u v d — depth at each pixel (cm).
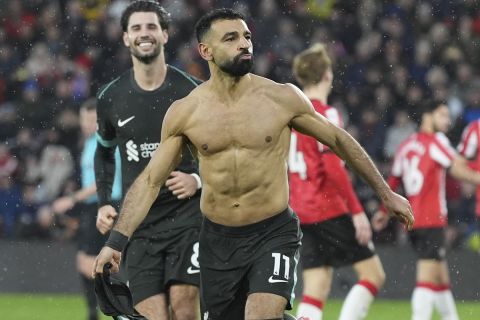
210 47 1770
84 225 3347
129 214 1817
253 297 1783
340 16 5834
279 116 1783
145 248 2152
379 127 5284
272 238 1814
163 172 1820
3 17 5825
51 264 4722
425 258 3284
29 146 5172
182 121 1797
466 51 5819
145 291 2144
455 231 4841
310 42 5712
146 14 2158
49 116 5384
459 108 5506
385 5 5881
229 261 1836
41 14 5834
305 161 2764
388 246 4550
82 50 5662
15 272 4741
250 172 1784
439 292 3281
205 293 1891
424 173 3316
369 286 2788
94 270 1805
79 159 5144
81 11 5819
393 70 5603
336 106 5391
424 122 3375
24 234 4850
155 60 2161
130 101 2172
